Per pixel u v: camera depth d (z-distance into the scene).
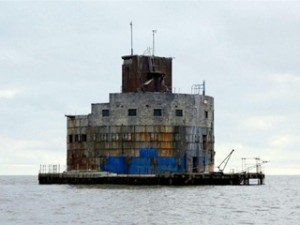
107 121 187.75
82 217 104.19
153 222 99.06
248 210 119.19
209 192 156.75
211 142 194.38
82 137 192.62
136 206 120.44
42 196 145.12
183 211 114.00
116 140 186.38
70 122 196.00
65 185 185.38
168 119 185.38
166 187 170.62
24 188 184.12
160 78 195.62
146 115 184.62
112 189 162.50
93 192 153.25
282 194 167.38
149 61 195.25
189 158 187.00
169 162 185.12
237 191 165.50
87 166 190.88
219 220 103.19
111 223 97.50
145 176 176.50
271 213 114.88
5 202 130.50
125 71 195.62
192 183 177.00
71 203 126.69
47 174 192.88
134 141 185.00
